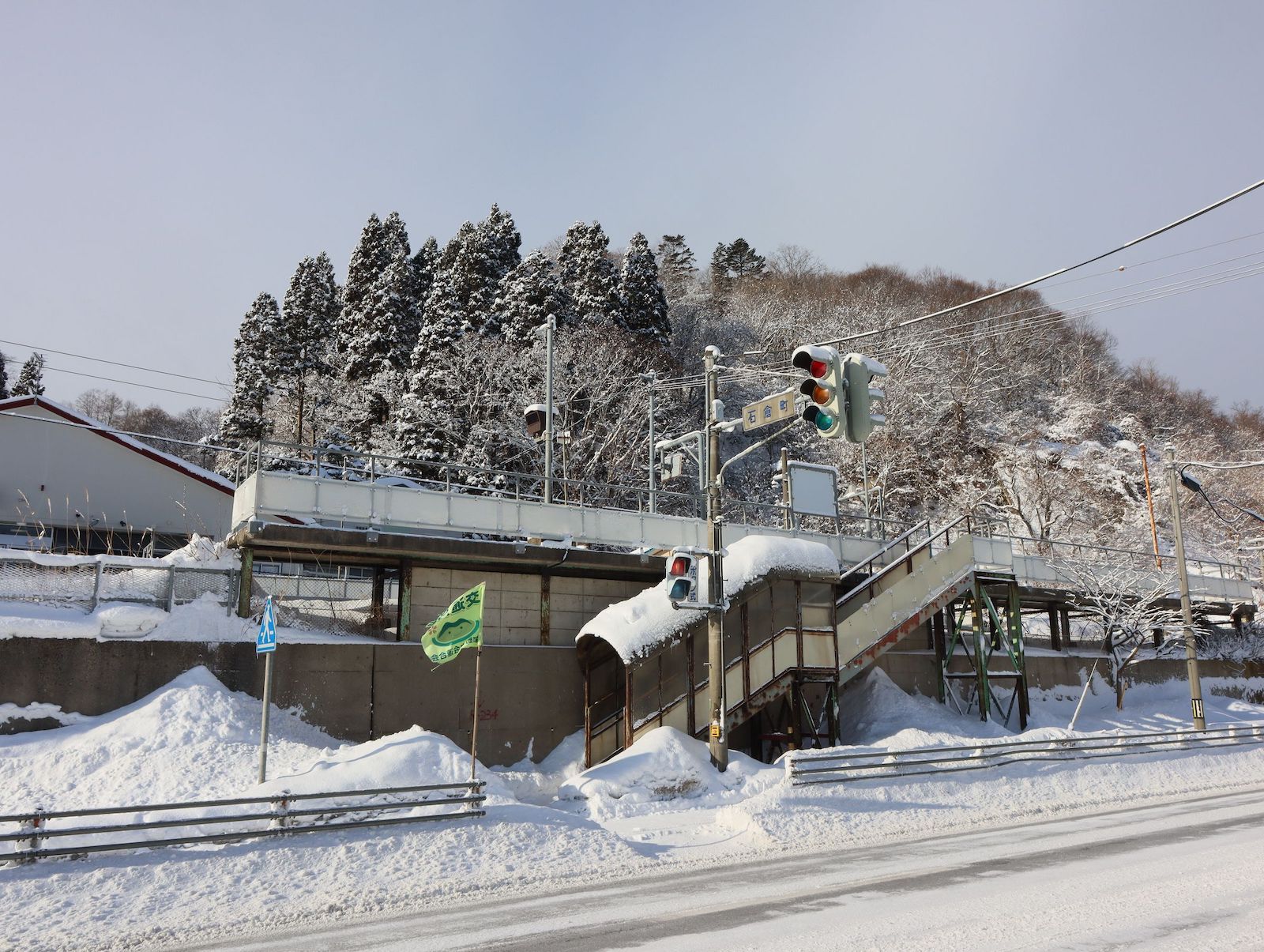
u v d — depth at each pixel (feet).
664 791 55.88
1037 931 27.89
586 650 71.56
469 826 43.16
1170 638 124.16
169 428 326.65
